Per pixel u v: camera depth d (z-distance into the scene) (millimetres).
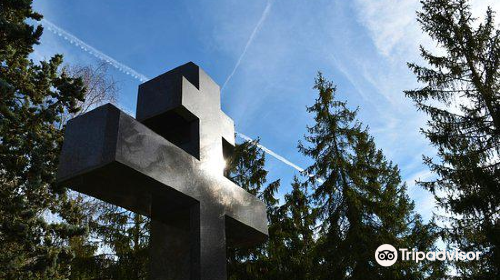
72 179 3043
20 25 10836
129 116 3225
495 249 13797
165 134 4594
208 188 4078
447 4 17188
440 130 15547
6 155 10125
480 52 16188
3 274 9531
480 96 15805
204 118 4570
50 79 11500
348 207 17578
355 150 19891
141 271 14211
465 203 14375
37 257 10289
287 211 17406
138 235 14961
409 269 16922
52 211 11555
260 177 17266
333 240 17125
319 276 16531
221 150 4680
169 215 3982
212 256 3744
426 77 16500
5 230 9602
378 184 19531
